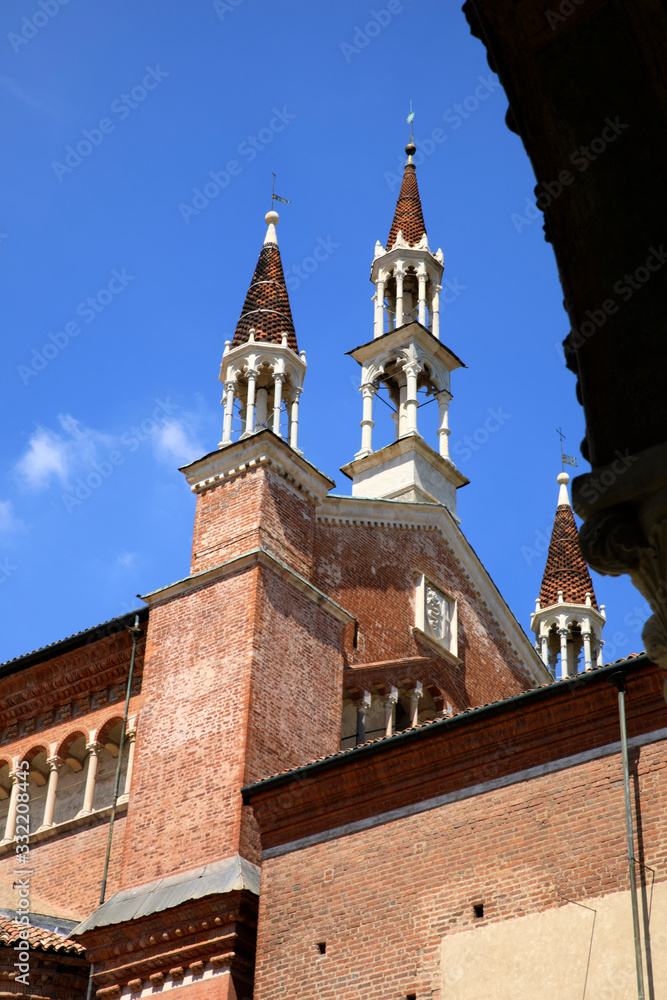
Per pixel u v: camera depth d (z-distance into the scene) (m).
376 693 35.62
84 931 28.83
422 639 37.62
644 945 21.25
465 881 24.05
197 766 30.22
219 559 33.28
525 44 9.88
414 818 25.42
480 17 9.99
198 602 32.84
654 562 8.74
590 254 9.70
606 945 21.72
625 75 9.60
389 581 37.66
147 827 30.22
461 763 25.27
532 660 42.09
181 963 27.67
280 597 32.47
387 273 45.69
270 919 26.23
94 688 35.69
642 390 9.28
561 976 21.95
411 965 23.89
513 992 22.34
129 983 28.23
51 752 35.66
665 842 21.98
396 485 41.12
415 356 43.22
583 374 9.55
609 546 8.83
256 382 37.91
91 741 34.84
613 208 9.63
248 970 27.25
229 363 37.38
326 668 32.78
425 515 39.75
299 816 27.05
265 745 30.09
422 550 39.38
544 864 23.22
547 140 9.91
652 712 23.20
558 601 45.69
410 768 25.83
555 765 24.05
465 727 25.22
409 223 46.78
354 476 42.41
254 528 33.12
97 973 28.88
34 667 36.69
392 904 24.78
